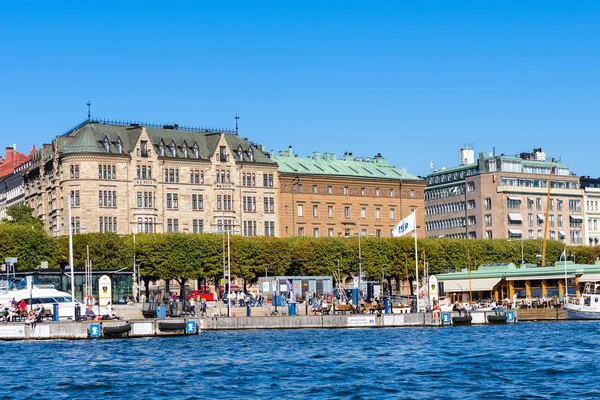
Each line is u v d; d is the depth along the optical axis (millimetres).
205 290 197750
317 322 147750
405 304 179625
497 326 149000
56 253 199625
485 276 193125
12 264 172000
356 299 170625
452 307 162500
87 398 79000
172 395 80000
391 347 114000
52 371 94125
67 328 127312
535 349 109562
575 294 186625
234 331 142750
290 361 101000
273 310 165750
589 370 90812
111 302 159125
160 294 182250
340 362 99750
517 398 76750
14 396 80062
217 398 78438
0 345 120000
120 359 103312
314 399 77625
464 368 93688
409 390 81125
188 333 134375
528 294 189875
